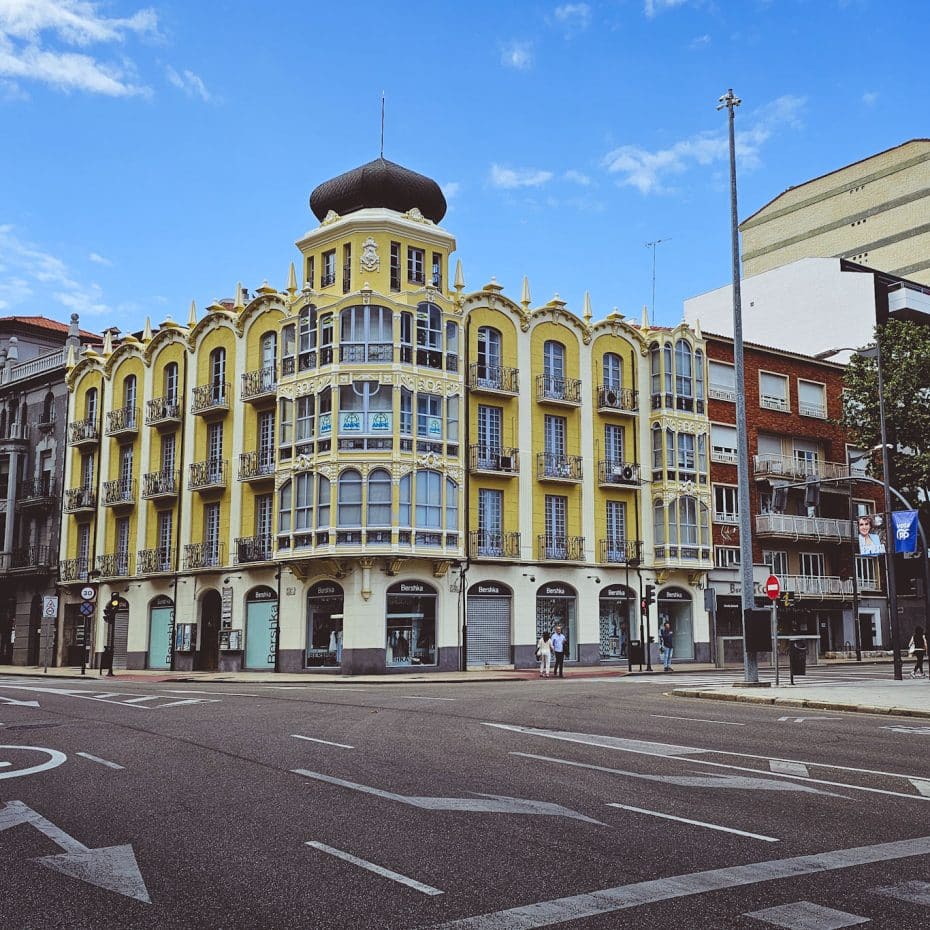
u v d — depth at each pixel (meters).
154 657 44.38
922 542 29.83
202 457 43.34
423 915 5.69
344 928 5.48
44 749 13.24
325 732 14.79
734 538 47.59
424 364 38.41
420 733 14.61
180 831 7.92
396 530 36.56
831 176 74.81
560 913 5.71
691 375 46.06
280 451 39.03
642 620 43.41
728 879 6.41
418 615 37.94
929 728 15.70
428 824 8.08
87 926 5.55
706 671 39.06
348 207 40.41
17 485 52.84
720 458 47.75
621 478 43.28
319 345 38.12
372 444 37.00
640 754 12.30
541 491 41.50
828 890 6.16
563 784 10.02
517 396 41.22
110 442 47.72
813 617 50.94
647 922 5.55
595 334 44.12
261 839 7.59
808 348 58.03
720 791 9.62
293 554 37.59
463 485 39.06
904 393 45.03
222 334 43.47
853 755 12.33
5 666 50.97
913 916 5.65
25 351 57.59
